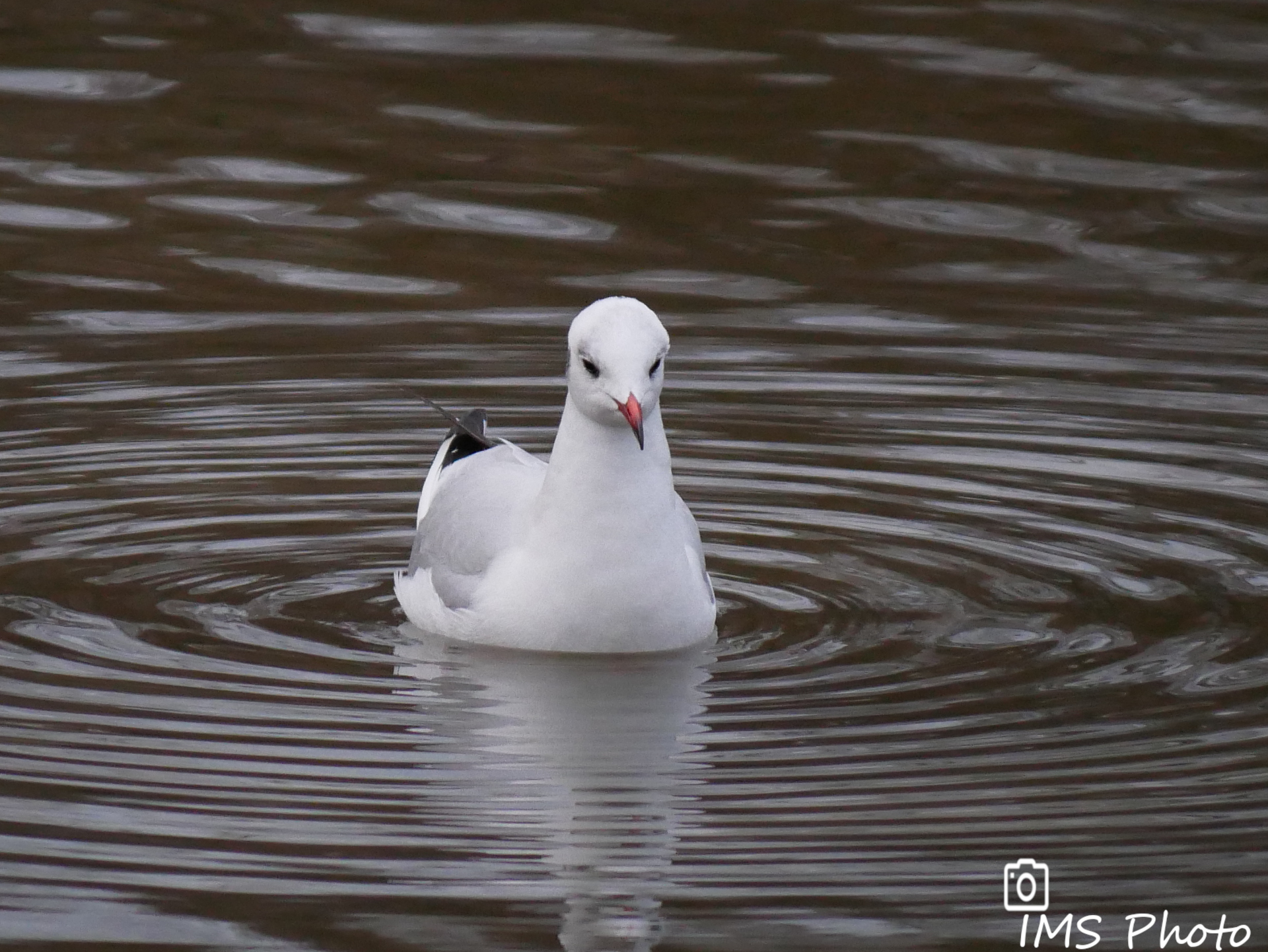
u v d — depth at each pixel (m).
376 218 18.80
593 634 10.92
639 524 10.82
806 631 11.30
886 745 9.84
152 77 21.42
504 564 11.08
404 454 14.08
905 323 16.75
